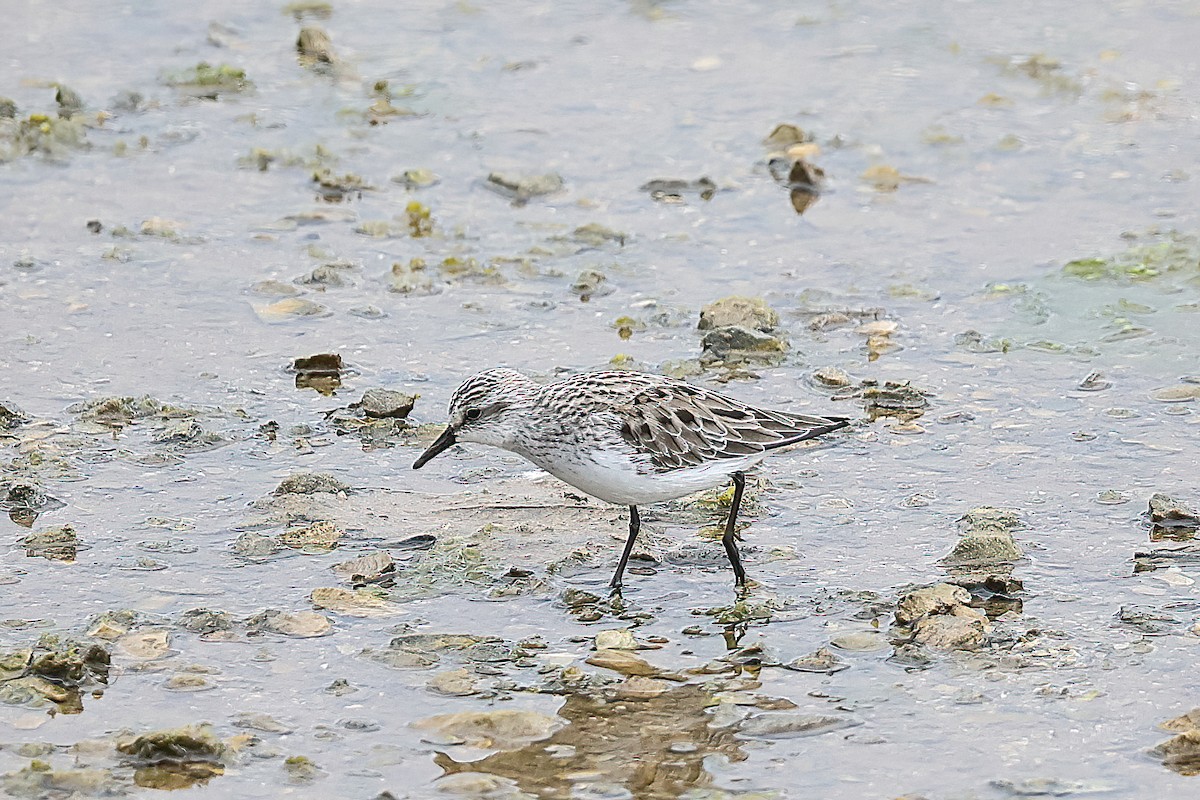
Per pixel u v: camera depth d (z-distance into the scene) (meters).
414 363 15.97
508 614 11.65
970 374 15.71
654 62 24.58
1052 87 23.47
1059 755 9.83
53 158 20.77
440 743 10.04
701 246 18.80
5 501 13.01
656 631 11.44
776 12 26.67
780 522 13.06
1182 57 24.59
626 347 16.33
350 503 13.25
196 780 9.62
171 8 26.45
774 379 15.66
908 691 10.59
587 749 10.00
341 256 18.38
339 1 27.00
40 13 26.05
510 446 12.45
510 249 18.64
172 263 18.05
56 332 16.34
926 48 25.09
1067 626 11.34
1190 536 12.61
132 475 13.59
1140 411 14.83
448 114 22.62
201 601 11.67
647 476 12.01
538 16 26.52
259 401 15.10
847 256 18.52
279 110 22.66
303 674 10.78
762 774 9.73
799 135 21.75
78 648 10.75
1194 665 10.79
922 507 13.21
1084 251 18.45
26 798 9.38
